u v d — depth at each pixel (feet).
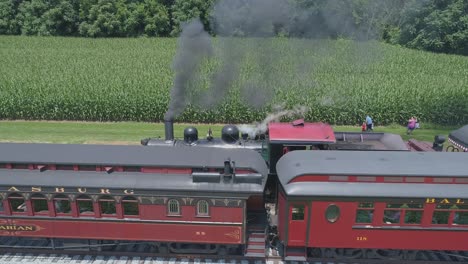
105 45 201.05
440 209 37.50
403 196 36.73
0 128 82.64
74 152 42.39
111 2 233.76
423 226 37.99
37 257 41.68
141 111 88.58
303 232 38.45
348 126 87.86
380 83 107.45
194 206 38.73
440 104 89.20
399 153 42.04
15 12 243.81
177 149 43.57
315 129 47.75
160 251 41.42
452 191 36.94
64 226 40.24
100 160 40.16
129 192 38.50
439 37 188.96
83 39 222.69
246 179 38.19
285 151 46.09
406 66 144.25
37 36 231.91
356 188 37.11
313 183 37.50
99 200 39.22
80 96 89.30
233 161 38.86
